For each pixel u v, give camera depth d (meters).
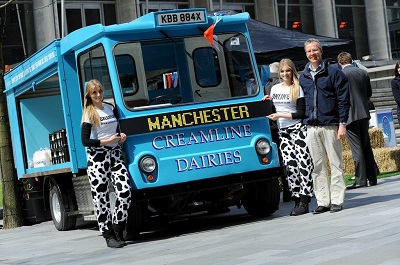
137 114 10.91
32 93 14.40
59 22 30.16
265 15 36.19
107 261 9.17
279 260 7.30
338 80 10.93
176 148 11.00
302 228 9.59
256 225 10.93
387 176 16.28
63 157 12.98
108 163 10.67
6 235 14.95
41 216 15.03
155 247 9.98
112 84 10.95
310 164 11.39
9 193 16.69
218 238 9.96
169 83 11.16
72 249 11.08
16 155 15.45
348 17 39.38
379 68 31.52
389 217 9.42
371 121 20.05
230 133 11.28
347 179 16.64
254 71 11.57
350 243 7.78
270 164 11.43
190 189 10.99
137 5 32.03
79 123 12.12
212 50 11.42
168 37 11.24
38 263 9.90
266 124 11.49
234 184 11.21
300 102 11.26
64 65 12.20
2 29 17.00
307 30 37.72
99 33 11.04
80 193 12.84
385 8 40.56
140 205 11.04
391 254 6.87
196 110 11.15
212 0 34.78
